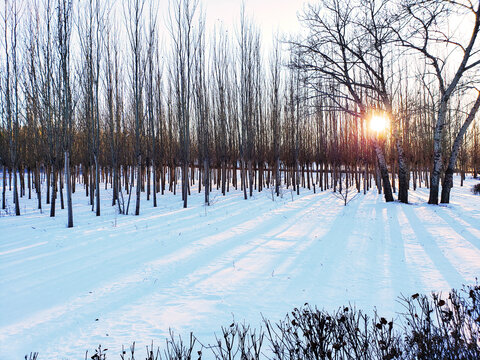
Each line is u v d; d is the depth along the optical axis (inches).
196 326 163.6
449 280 212.2
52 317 179.8
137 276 248.7
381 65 607.5
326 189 1161.4
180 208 676.1
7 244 346.9
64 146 457.4
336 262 269.6
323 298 195.3
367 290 204.5
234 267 266.4
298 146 1031.6
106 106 790.5
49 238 375.2
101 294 213.5
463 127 546.0
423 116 1077.1
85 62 617.6
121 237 379.9
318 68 640.4
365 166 968.9
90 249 325.7
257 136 1031.6
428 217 440.1
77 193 1070.4
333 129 1125.1
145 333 157.6
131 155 1029.8
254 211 593.6
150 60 673.6
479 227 366.3
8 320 177.6
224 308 186.1
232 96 1041.5
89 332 160.9
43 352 142.3
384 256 280.2
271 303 191.5
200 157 933.8
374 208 552.1
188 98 699.4
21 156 861.8
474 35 504.4
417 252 285.6
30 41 530.6
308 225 437.1
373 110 678.5
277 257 290.8
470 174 1893.5
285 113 1125.1
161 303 197.0
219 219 509.7
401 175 600.1
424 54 556.4
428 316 114.3
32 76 550.3
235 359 126.5
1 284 231.5
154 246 337.1
